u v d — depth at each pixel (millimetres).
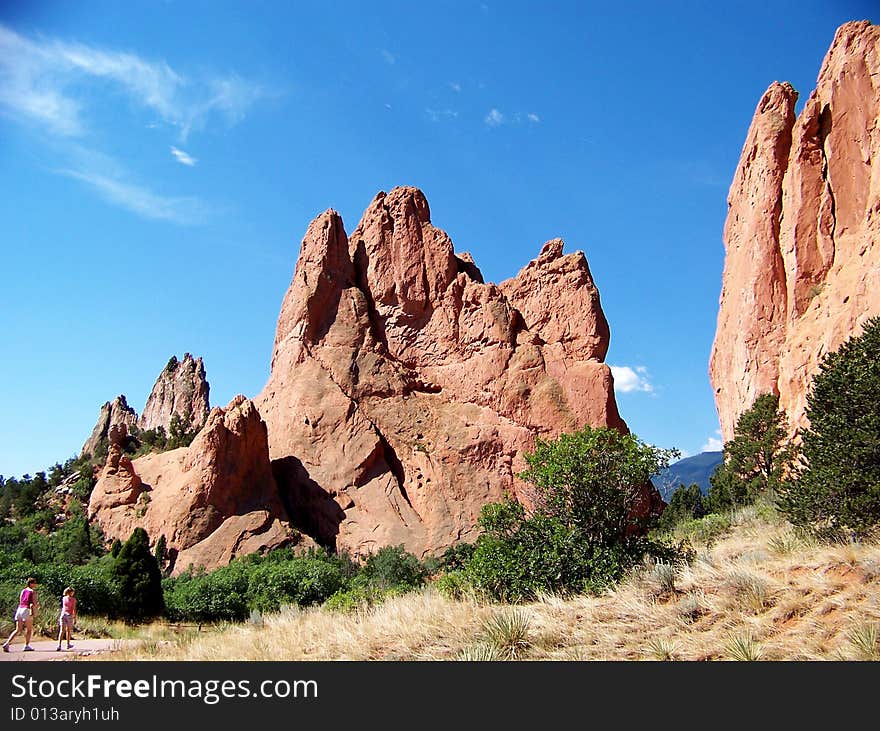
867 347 19703
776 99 56531
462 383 65312
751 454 41031
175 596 36969
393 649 12359
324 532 56094
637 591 13672
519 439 60562
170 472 59562
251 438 55969
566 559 16641
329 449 60062
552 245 71625
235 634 17562
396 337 68812
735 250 57375
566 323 66438
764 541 17297
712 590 12750
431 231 72500
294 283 70375
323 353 65812
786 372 45000
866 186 46250
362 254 73062
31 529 59125
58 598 29031
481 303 67938
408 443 61406
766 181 52250
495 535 18297
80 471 70188
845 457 16625
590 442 18172
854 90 48281
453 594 17688
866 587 10953
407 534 55000
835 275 45719
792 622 10664
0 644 19406
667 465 18109
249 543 51281
